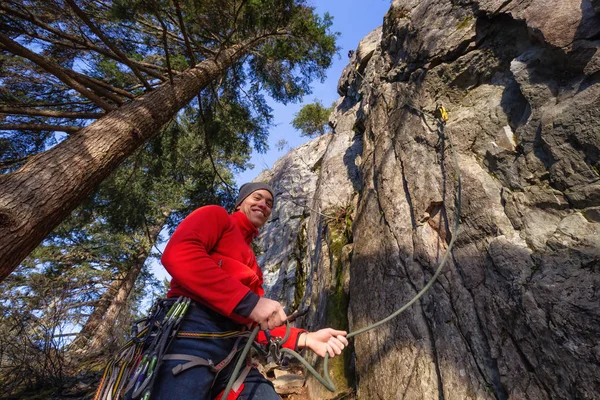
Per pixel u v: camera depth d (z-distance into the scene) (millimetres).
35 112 3387
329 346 1417
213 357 1182
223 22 5641
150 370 1058
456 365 1909
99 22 5371
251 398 1271
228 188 6836
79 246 10523
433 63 3221
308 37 6355
